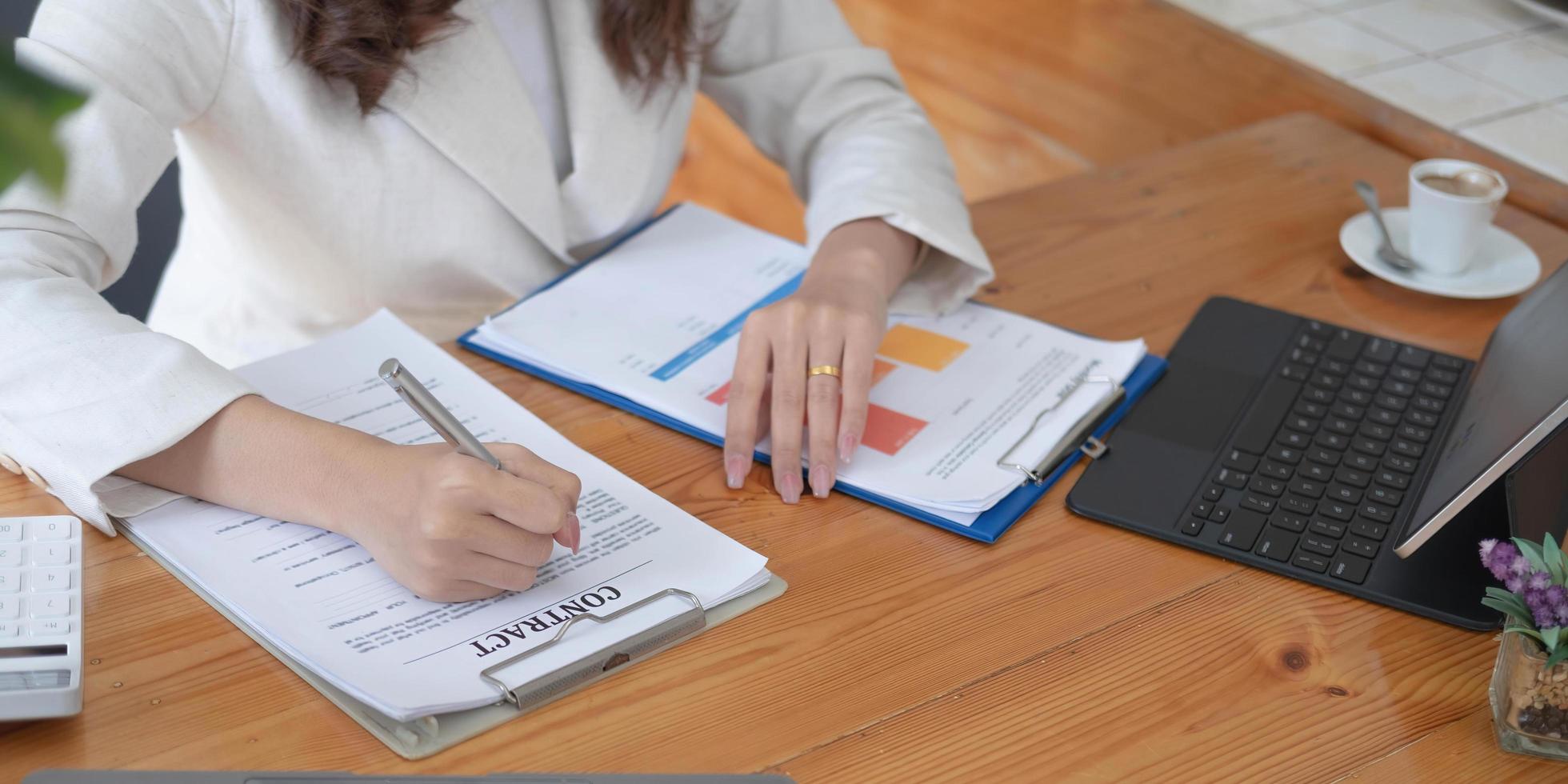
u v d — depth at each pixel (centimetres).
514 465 70
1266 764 61
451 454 69
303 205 101
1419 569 74
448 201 105
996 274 108
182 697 61
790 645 67
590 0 107
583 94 109
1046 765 60
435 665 62
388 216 104
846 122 118
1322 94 140
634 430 86
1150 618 70
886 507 79
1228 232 117
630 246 108
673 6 106
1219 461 83
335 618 65
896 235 103
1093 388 89
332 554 70
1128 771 60
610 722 61
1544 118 133
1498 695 63
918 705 63
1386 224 118
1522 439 66
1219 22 153
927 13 200
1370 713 64
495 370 92
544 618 67
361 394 85
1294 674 67
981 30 190
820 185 112
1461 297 106
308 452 71
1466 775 61
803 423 84
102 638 64
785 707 63
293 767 57
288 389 84
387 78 94
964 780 59
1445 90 138
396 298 109
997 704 64
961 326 98
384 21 91
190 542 71
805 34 121
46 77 21
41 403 72
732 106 124
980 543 76
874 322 90
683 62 112
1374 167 130
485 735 60
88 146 82
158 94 87
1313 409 90
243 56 92
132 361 74
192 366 74
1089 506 79
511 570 67
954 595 71
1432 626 71
